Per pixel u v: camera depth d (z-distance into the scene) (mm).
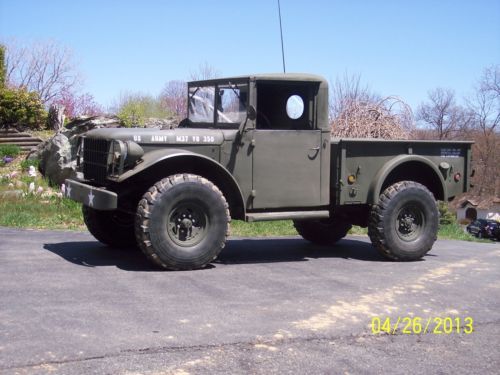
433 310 5398
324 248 8508
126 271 6270
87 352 4039
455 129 34156
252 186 6828
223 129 6984
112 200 6246
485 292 6082
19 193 10797
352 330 4762
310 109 7090
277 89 7047
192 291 5582
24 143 14336
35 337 4242
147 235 6199
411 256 7539
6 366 3773
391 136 12875
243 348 4277
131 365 3896
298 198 7027
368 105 13086
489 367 4219
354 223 8156
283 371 3953
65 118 16797
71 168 11922
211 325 4676
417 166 7871
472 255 8328
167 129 6715
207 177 6844
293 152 6969
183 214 6359
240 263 7039
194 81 7508
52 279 5797
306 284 6062
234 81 6934
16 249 7270
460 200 35094
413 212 7590
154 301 5207
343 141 7219
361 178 7391
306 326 4781
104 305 5023
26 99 15656
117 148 6336
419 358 4312
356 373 3992
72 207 10164
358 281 6301
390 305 5469
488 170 35281
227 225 6508
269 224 10344
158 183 6281
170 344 4246
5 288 5414
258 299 5434
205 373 3854
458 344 4617
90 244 7805
